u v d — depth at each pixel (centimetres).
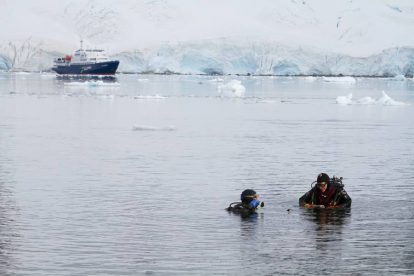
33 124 4394
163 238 1500
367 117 5375
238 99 8256
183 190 2067
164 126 4269
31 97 8075
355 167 2577
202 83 14475
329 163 2677
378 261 1343
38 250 1402
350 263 1331
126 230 1567
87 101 7338
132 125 4359
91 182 2197
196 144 3288
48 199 1916
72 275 1252
